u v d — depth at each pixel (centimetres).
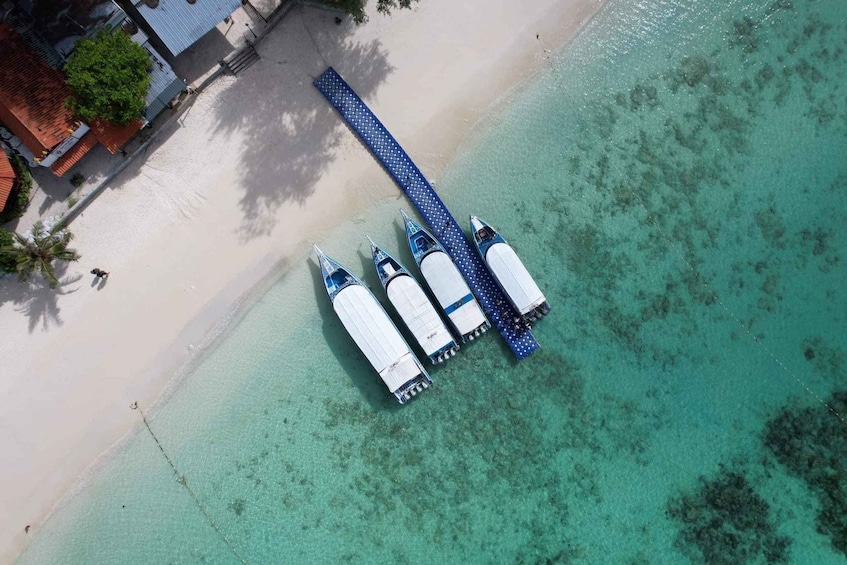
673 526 2545
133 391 2517
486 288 2525
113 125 2300
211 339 2530
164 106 2367
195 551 2525
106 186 2452
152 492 2523
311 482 2547
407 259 2533
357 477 2547
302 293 2530
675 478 2556
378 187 2519
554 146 2552
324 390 2536
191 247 2505
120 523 2519
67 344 2486
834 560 2516
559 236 2555
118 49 2156
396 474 2547
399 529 2553
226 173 2492
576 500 2556
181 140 2467
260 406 2536
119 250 2478
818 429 2552
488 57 2533
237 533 2536
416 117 2520
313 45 2475
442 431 2548
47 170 2405
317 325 2531
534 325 2545
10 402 2483
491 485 2556
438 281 2405
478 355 2536
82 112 2161
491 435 2556
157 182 2473
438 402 2545
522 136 2548
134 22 2302
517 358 2541
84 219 2452
